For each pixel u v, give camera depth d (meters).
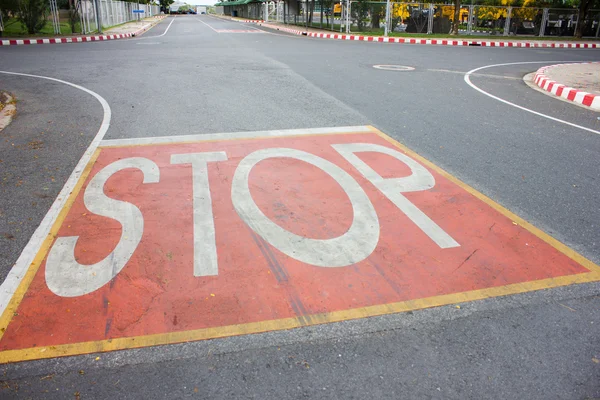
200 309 2.83
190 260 3.32
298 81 10.38
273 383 2.32
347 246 3.53
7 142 5.90
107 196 4.32
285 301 2.91
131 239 3.58
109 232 3.68
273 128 6.55
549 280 3.18
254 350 2.54
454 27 27.33
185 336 2.62
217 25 42.84
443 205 4.26
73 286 3.03
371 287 3.07
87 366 2.42
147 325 2.70
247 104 8.02
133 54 15.61
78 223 3.82
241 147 5.70
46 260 3.30
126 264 3.26
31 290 2.98
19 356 2.47
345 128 6.64
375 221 3.93
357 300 2.94
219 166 5.06
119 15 40.19
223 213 4.00
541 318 2.82
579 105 8.86
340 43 21.75
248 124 6.73
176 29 35.09
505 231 3.82
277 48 18.22
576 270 3.30
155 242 3.54
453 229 3.83
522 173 5.10
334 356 2.50
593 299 3.00
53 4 24.62
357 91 9.40
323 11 35.62
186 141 5.92
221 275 3.15
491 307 2.91
